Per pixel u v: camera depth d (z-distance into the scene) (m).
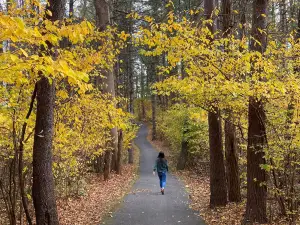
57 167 8.72
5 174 7.17
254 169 7.35
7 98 5.13
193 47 5.89
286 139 6.93
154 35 6.08
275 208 8.41
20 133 6.09
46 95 5.46
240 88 5.72
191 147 19.23
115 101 9.94
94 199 11.90
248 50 6.31
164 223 8.35
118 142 19.62
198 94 6.84
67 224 8.34
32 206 8.64
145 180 17.72
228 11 8.58
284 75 6.04
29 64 3.18
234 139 10.27
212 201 9.96
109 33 7.02
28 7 4.52
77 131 9.00
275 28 8.03
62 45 7.61
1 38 2.99
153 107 41.38
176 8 16.78
